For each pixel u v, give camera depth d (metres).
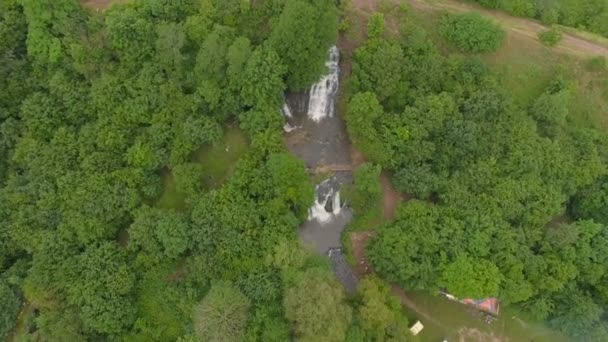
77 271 74.81
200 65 76.62
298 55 75.25
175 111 78.94
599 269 79.44
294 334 69.81
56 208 77.19
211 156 82.56
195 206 77.88
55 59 77.25
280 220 77.50
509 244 79.19
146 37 78.00
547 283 78.88
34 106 77.19
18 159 77.50
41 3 74.75
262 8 80.50
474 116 82.88
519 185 82.06
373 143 81.50
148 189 78.81
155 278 77.06
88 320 72.62
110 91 77.56
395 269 78.56
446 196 82.31
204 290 77.00
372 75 81.88
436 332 83.19
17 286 76.06
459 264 77.25
